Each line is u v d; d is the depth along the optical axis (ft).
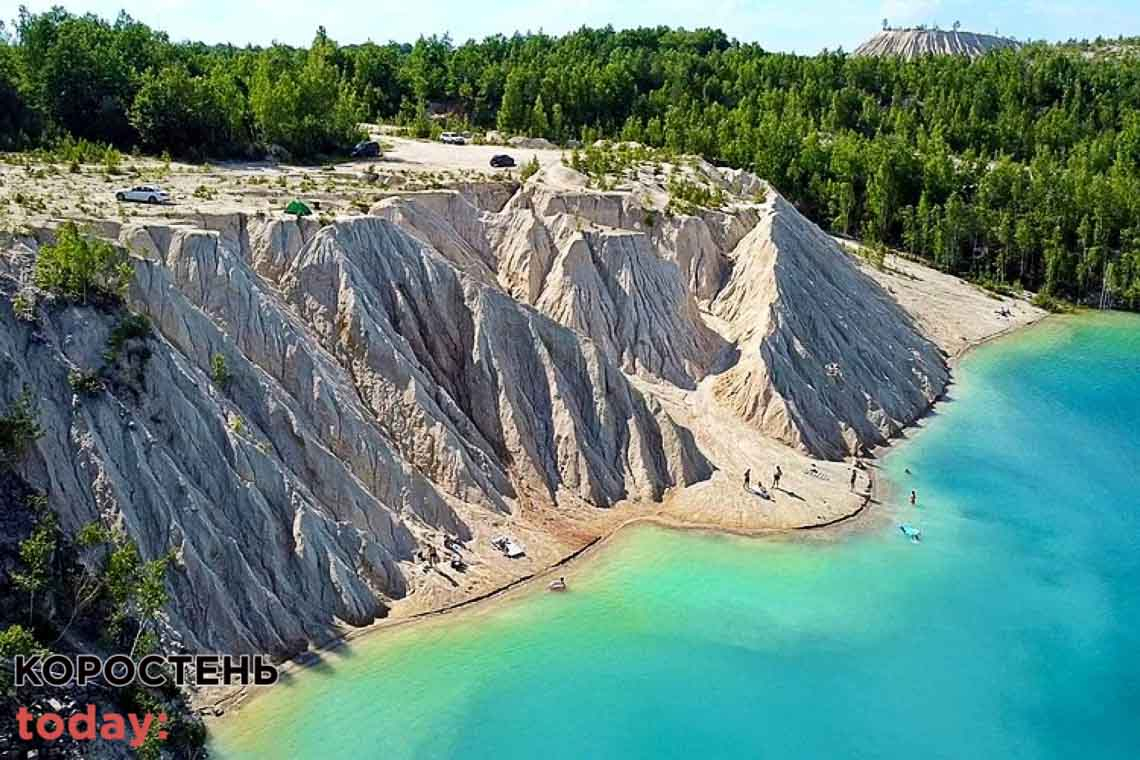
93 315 134.41
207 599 122.52
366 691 122.21
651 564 156.04
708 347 221.66
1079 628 143.13
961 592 151.53
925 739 119.75
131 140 270.46
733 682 128.16
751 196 293.64
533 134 386.32
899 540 167.22
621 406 184.34
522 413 177.58
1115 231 352.28
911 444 209.56
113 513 120.67
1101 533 171.12
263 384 149.69
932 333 285.84
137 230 160.35
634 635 136.87
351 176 241.55
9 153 240.32
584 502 172.04
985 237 361.51
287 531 136.26
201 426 136.05
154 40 388.78
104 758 97.96
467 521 157.58
